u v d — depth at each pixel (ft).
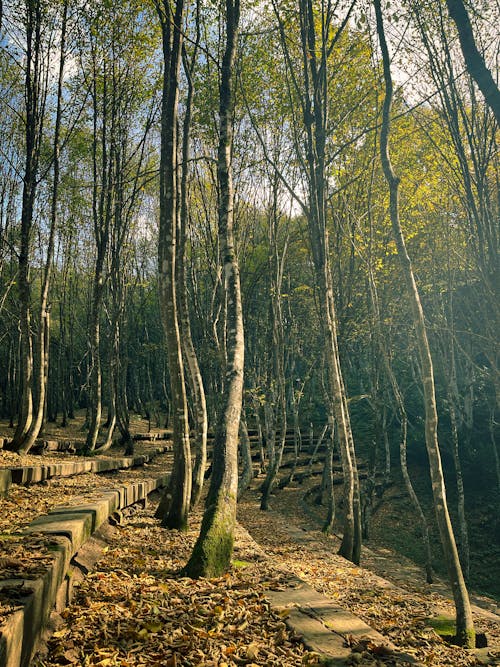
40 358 51.70
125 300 81.35
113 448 75.87
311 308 80.79
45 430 86.07
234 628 15.71
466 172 47.60
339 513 69.67
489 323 56.54
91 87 61.77
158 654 13.32
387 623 24.17
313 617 17.51
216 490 24.50
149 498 45.85
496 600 53.42
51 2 50.39
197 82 53.78
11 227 73.82
